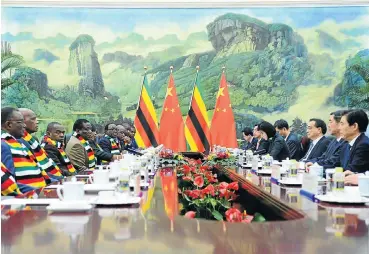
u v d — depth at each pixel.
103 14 12.55
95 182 3.17
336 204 2.45
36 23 12.46
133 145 9.97
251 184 3.56
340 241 1.59
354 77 12.20
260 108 12.38
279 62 12.37
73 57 12.54
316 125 6.59
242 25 12.48
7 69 12.28
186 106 12.52
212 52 12.52
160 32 12.56
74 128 7.22
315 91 12.30
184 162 6.93
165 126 8.55
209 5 12.52
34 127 4.93
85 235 1.68
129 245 1.53
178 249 1.48
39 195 2.74
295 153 8.48
